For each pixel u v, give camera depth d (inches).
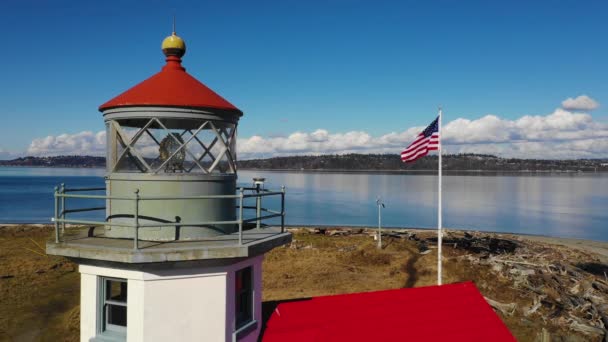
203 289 311.7
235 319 332.5
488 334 406.3
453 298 438.6
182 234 322.3
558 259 1681.8
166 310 303.7
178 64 358.3
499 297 1106.1
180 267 302.8
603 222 3427.7
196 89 337.7
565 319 967.6
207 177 329.1
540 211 4215.1
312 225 3132.4
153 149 325.4
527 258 1568.7
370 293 432.8
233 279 326.0
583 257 1835.6
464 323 412.5
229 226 349.1
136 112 319.9
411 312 416.5
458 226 3166.8
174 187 320.5
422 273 1332.4
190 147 328.8
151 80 342.3
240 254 305.1
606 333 879.7
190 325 309.6
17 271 1360.7
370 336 386.3
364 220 3447.3
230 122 345.4
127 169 330.0
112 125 334.6
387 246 1729.8
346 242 1950.1
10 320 972.6
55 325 951.0
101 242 314.8
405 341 387.2
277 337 370.6
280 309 395.9
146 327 300.4
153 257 286.8
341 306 410.6
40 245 1840.6
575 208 4530.0
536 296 1107.9
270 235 350.3
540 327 926.4
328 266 1440.7
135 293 301.6
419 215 3846.0
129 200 323.6
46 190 6254.9
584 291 1139.9
